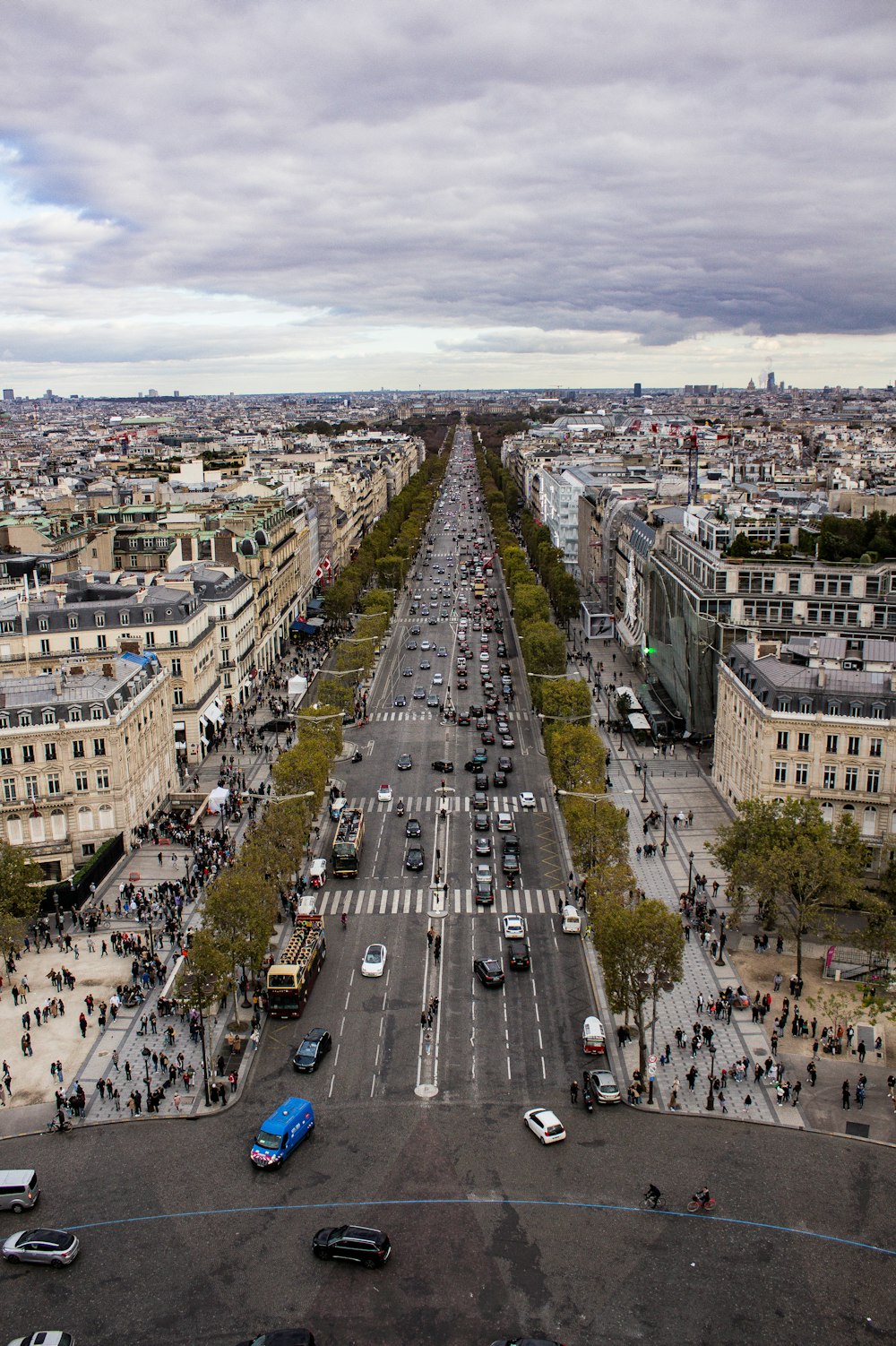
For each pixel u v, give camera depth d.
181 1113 111.31
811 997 132.75
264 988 136.62
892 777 159.62
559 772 192.88
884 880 145.62
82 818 175.50
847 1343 81.81
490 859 176.38
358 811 187.50
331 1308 84.81
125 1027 128.62
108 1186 100.12
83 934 151.88
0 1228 94.62
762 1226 94.06
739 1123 109.31
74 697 175.38
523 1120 109.50
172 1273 88.94
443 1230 93.44
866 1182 100.12
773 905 139.75
